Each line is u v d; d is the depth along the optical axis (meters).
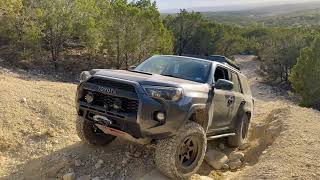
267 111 13.06
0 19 26.55
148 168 6.28
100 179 6.08
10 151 6.93
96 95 5.89
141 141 5.88
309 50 31.52
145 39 29.42
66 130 7.91
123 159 6.56
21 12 27.31
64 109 8.74
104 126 5.90
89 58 30.31
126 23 28.62
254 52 80.06
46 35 28.12
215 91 6.72
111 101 5.70
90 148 6.93
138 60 30.22
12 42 28.00
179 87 5.76
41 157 6.71
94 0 31.58
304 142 7.44
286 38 51.06
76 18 28.25
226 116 7.39
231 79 7.85
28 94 9.34
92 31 28.42
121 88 5.66
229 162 7.45
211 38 54.62
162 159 5.72
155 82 5.67
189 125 5.96
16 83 11.02
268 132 8.73
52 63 27.83
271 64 50.44
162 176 5.98
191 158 6.16
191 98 5.86
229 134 7.70
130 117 5.50
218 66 7.31
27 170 6.35
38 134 7.43
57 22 27.33
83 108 6.00
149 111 5.45
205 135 6.25
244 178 6.03
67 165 6.35
